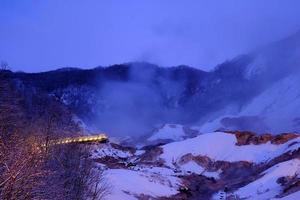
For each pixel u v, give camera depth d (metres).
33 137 22.86
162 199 51.91
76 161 32.16
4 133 24.45
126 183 51.19
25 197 17.62
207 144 84.69
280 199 43.97
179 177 66.81
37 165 18.84
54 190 23.66
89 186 36.62
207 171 76.44
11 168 17.09
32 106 49.81
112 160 72.56
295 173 54.69
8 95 40.34
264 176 58.47
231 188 61.47
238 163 75.75
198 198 58.28
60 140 32.28
